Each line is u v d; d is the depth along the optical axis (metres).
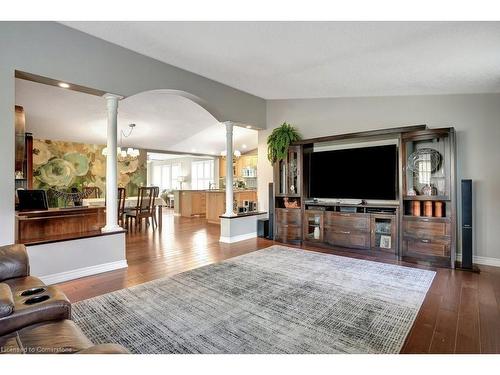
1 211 2.69
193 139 8.51
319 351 1.81
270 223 5.37
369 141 4.61
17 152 3.37
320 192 4.98
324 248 4.61
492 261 3.71
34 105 5.12
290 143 5.09
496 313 2.35
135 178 9.05
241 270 3.47
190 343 1.91
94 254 3.35
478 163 3.80
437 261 3.64
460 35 2.53
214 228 6.76
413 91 4.11
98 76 3.30
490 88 3.62
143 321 2.21
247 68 4.01
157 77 3.86
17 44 2.74
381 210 4.23
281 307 2.46
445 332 2.05
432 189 3.86
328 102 5.05
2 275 1.95
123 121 6.53
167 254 4.26
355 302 2.55
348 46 3.02
